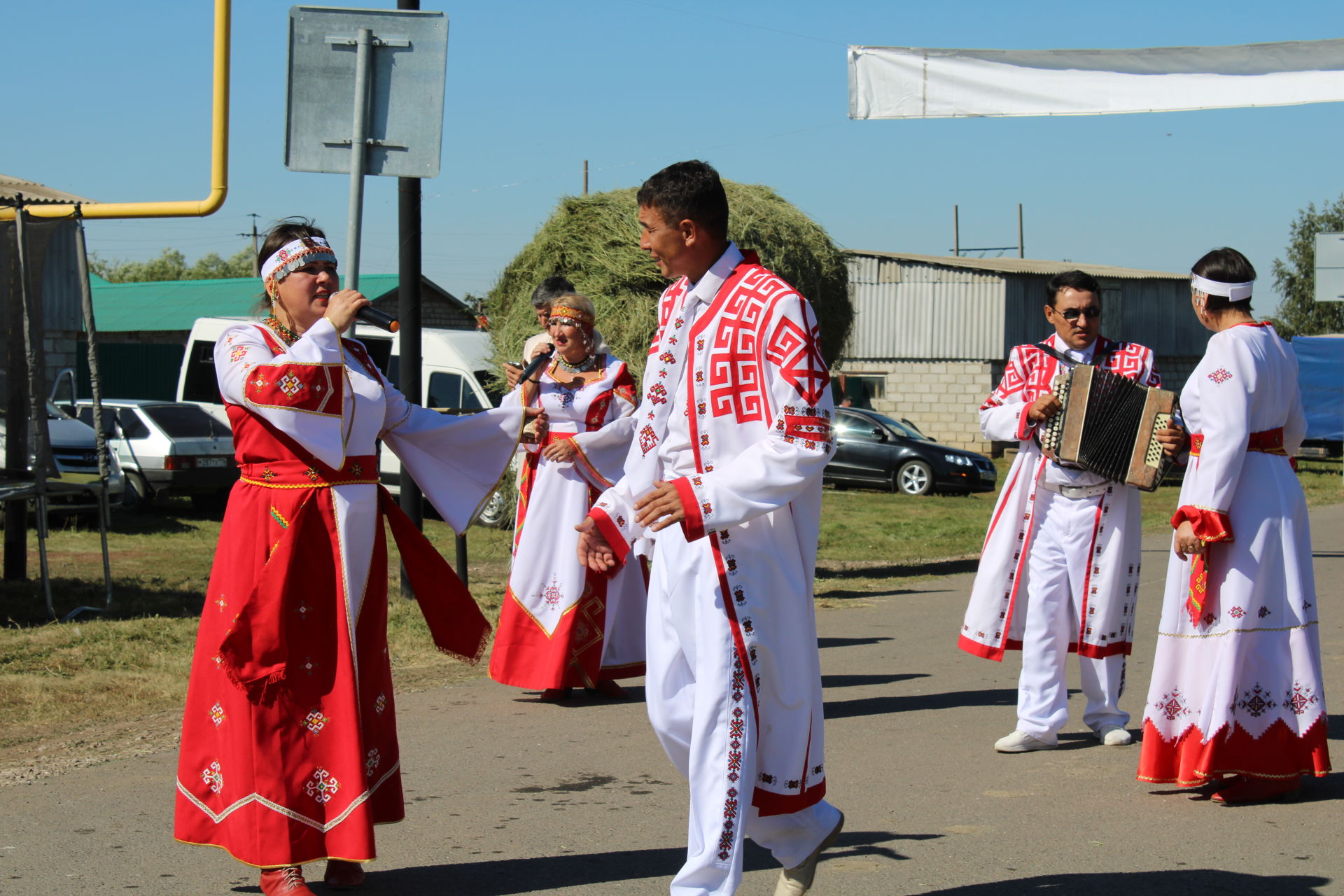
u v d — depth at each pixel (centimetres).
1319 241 1706
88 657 690
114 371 2850
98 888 372
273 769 342
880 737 561
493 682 686
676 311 317
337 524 353
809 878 326
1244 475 450
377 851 409
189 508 1681
